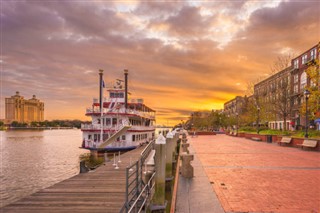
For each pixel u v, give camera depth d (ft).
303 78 165.58
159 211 21.17
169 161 29.81
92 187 38.52
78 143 246.27
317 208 19.77
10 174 87.97
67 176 84.48
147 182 24.04
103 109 120.06
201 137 138.62
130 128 115.03
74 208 29.30
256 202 21.21
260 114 151.02
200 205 20.52
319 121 119.03
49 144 231.09
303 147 65.46
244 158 47.62
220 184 27.20
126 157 74.95
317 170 35.06
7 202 57.72
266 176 31.14
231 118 261.03
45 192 36.04
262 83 209.67
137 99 144.87
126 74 143.13
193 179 29.60
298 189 25.11
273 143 89.51
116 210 28.43
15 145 217.97
